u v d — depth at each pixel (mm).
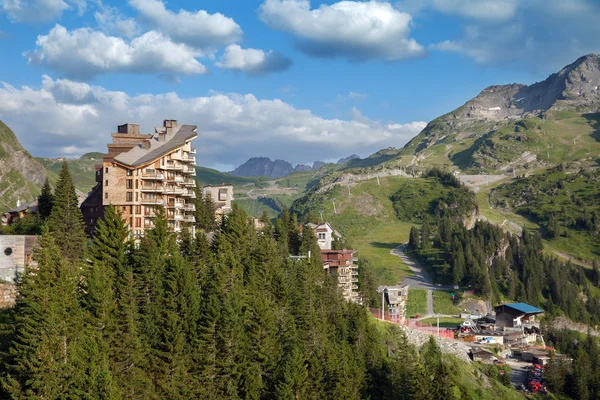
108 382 83688
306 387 107500
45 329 84188
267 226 194500
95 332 91375
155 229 129000
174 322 101312
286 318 120688
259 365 108062
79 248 129750
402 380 124250
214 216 195750
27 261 115938
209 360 102000
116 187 157125
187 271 109562
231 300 109500
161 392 96625
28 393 79938
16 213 192875
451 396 122188
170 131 176625
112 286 103688
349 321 141250
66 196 134125
